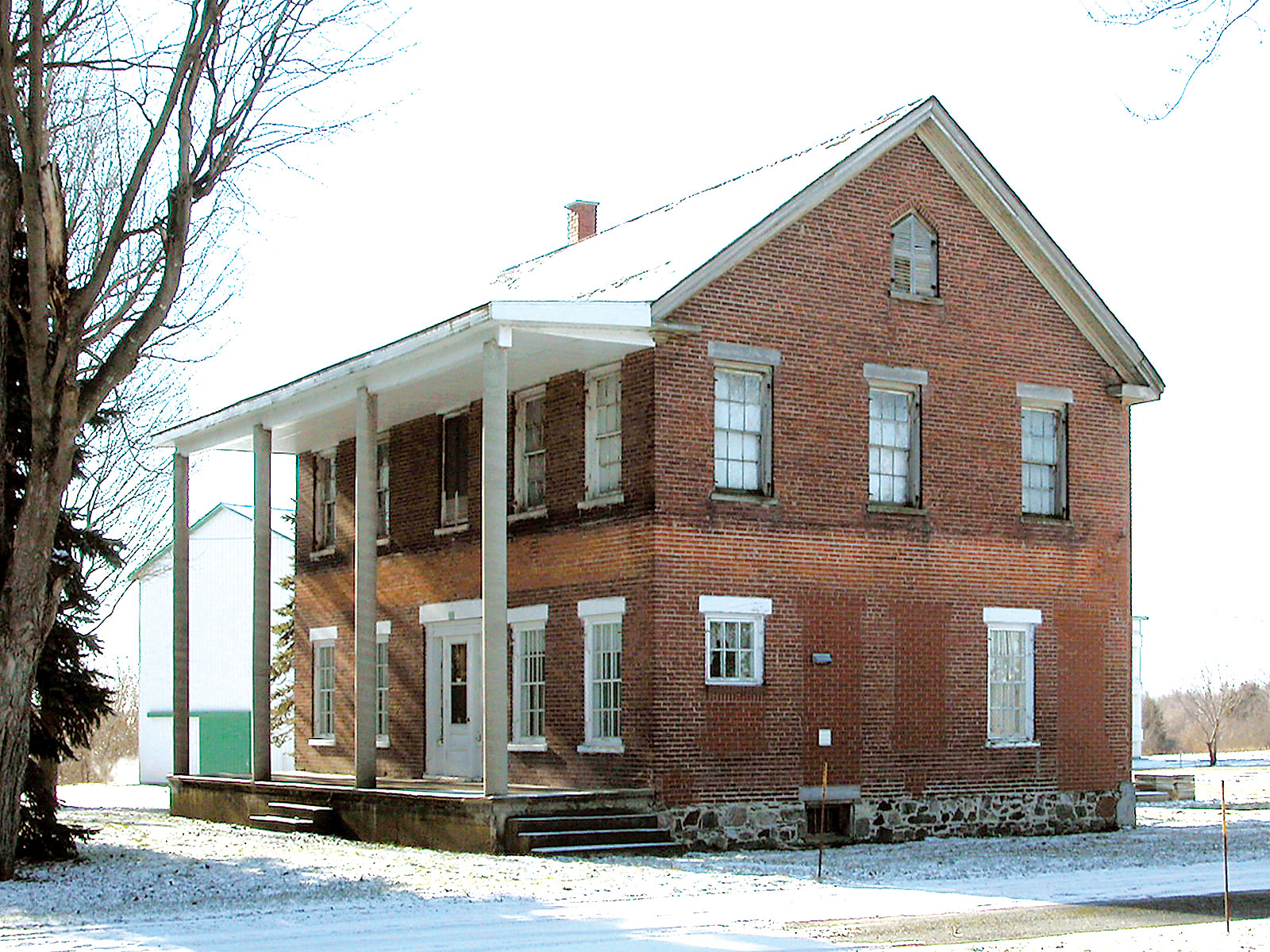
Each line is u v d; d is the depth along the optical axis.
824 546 24.91
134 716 64.75
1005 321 27.22
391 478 31.19
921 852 23.09
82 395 19.98
